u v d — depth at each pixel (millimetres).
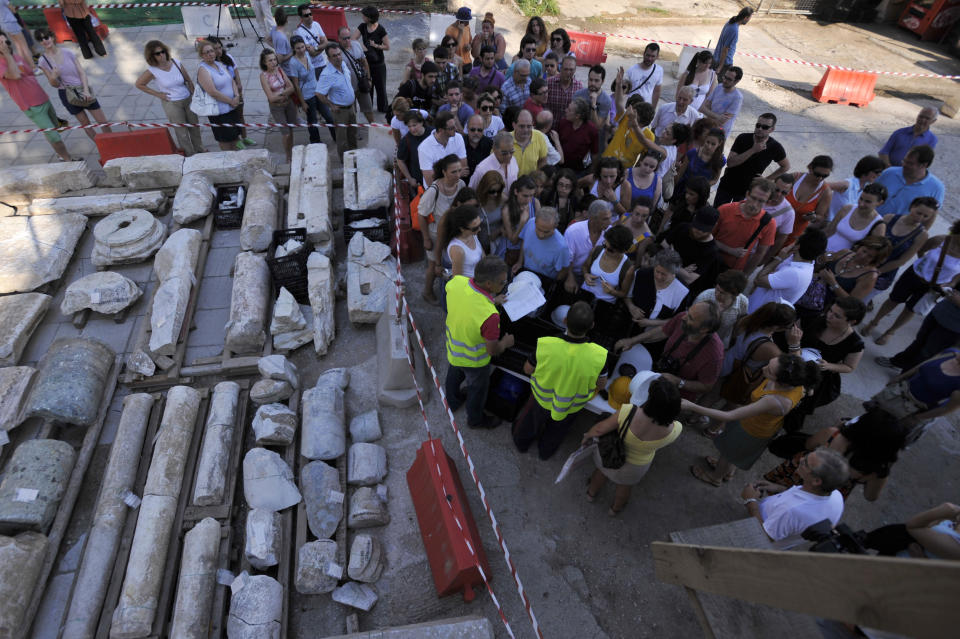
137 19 12461
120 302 6203
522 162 6559
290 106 8648
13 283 6316
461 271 5160
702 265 5395
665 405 3625
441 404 5629
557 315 5242
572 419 4816
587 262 5484
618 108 8367
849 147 10703
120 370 5699
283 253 6312
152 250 6914
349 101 8375
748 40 15273
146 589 3984
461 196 5379
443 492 4395
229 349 5840
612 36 14703
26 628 4004
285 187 7973
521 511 4910
